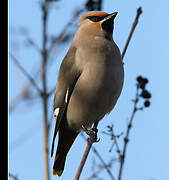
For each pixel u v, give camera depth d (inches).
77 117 347.6
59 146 366.6
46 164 286.4
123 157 251.1
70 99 344.5
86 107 339.0
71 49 354.9
